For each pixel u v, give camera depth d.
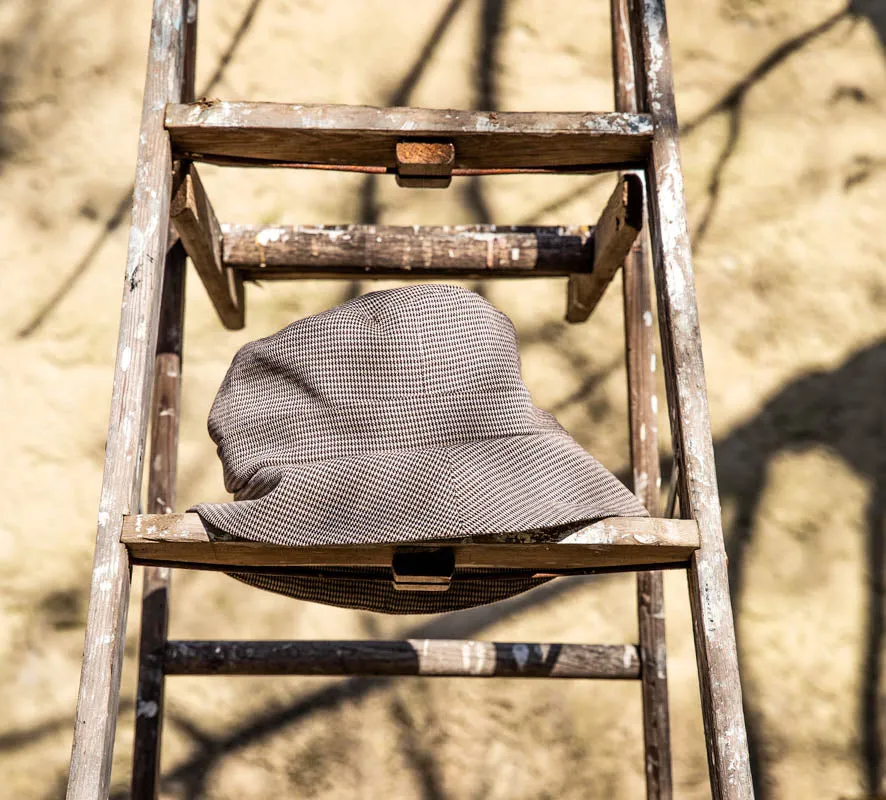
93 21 2.73
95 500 2.49
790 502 2.54
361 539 1.12
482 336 1.28
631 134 1.39
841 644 2.47
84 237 2.62
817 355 2.63
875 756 2.41
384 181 2.69
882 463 2.57
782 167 2.73
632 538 1.17
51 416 2.52
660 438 2.56
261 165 1.46
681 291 1.32
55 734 2.37
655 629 1.83
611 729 2.42
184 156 1.43
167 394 1.75
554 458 1.23
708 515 1.21
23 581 2.44
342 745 2.40
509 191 2.70
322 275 1.84
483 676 1.85
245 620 2.44
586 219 2.69
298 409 1.28
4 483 2.48
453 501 1.13
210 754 2.39
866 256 2.69
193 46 1.65
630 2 1.54
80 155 2.66
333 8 2.78
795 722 2.43
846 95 2.78
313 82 2.74
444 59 2.77
